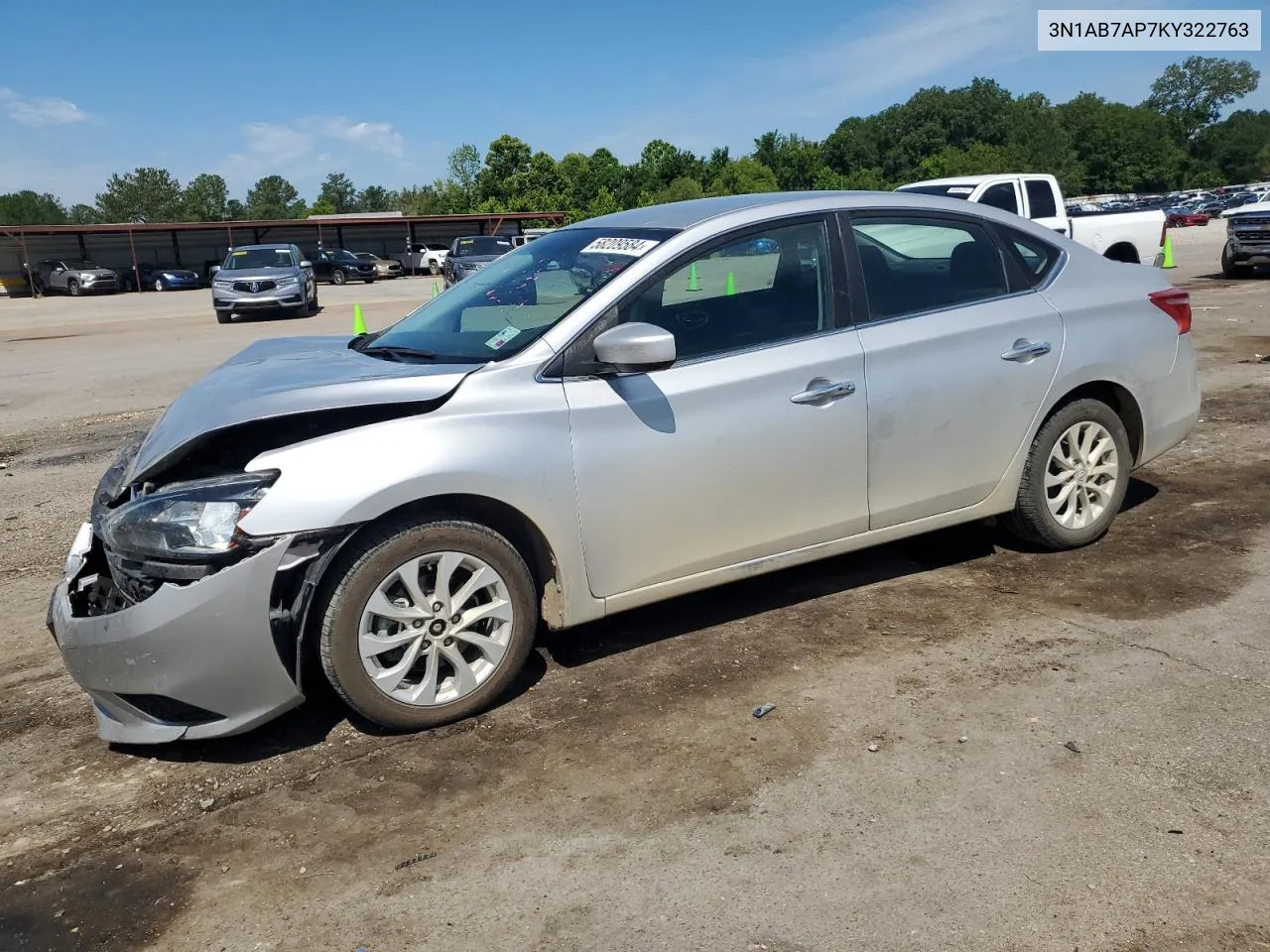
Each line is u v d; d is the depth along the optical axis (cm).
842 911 242
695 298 373
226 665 304
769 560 391
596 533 351
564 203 7700
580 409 344
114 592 319
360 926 247
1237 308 1342
